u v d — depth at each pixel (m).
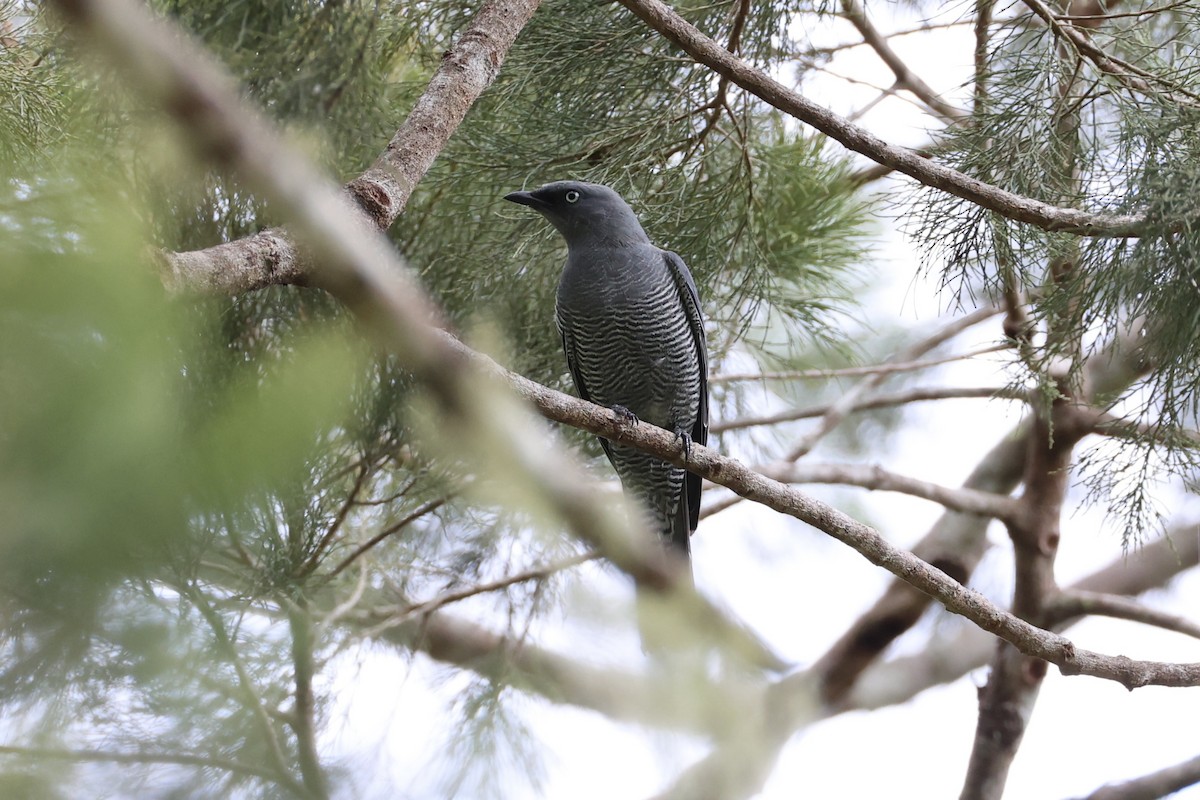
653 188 10.46
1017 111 8.56
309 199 2.85
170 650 2.95
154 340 1.83
